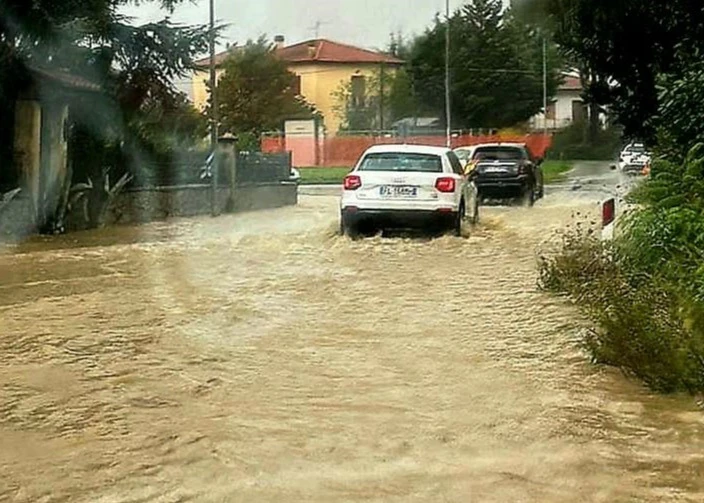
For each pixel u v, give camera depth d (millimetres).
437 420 7688
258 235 22781
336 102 77938
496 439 7230
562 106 73188
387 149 21703
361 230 21312
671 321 9125
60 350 10141
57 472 6574
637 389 8570
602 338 9555
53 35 25094
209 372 9211
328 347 10289
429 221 20922
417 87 71812
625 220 13984
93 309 12570
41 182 24922
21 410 7992
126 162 28938
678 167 13789
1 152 24469
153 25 30266
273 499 6082
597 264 13648
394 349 10180
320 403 8164
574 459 6793
